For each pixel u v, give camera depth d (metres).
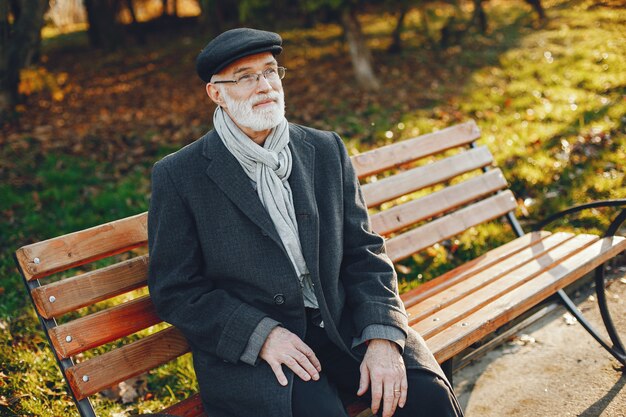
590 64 7.27
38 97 9.01
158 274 2.11
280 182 2.13
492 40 9.54
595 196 4.23
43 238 4.34
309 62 9.62
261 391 1.96
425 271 3.71
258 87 2.08
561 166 4.60
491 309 2.51
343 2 7.52
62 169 5.62
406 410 2.00
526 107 6.19
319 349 2.21
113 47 13.82
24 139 6.55
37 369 2.93
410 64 8.84
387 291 2.20
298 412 1.93
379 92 7.56
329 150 2.31
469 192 3.25
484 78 7.55
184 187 2.10
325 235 2.19
